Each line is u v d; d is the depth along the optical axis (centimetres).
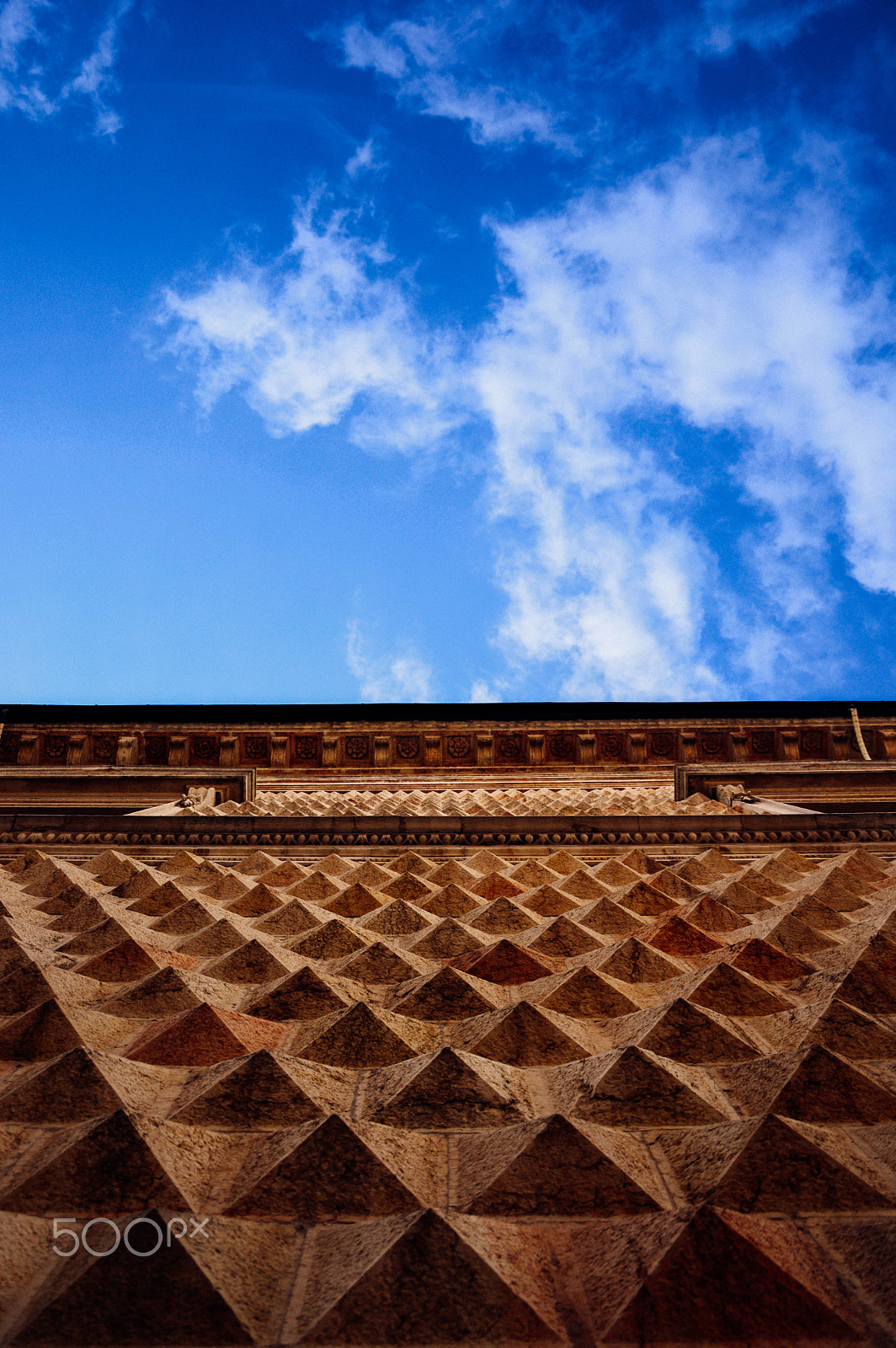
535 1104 421
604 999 548
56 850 1196
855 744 2925
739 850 1146
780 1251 293
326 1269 297
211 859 1182
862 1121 388
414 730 3011
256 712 2989
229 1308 266
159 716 2964
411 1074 426
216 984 570
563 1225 322
